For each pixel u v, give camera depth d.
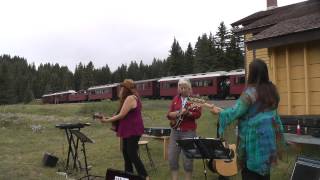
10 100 91.69
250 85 5.23
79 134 9.30
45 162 10.89
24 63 159.62
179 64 104.44
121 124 8.23
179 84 8.27
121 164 11.57
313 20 12.41
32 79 137.62
